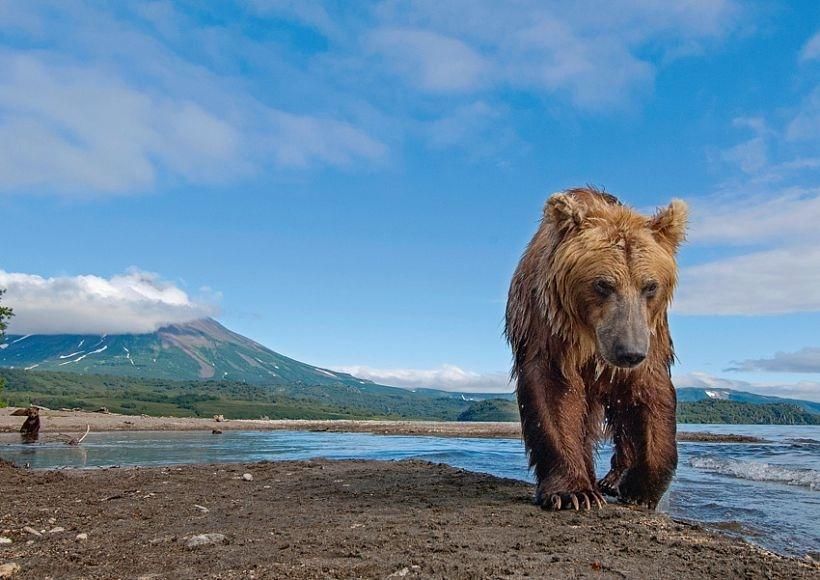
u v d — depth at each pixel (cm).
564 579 405
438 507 677
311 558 466
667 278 573
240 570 442
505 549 484
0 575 461
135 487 900
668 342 636
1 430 2861
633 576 416
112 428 3400
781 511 775
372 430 3544
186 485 913
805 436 2886
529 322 645
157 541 548
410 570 427
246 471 1083
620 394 646
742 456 1570
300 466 1148
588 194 642
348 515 640
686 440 2427
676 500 858
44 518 671
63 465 1416
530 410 640
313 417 14075
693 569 436
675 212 580
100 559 496
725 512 769
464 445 2166
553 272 586
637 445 656
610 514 605
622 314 540
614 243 556
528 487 841
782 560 463
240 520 638
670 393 647
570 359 612
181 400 15025
